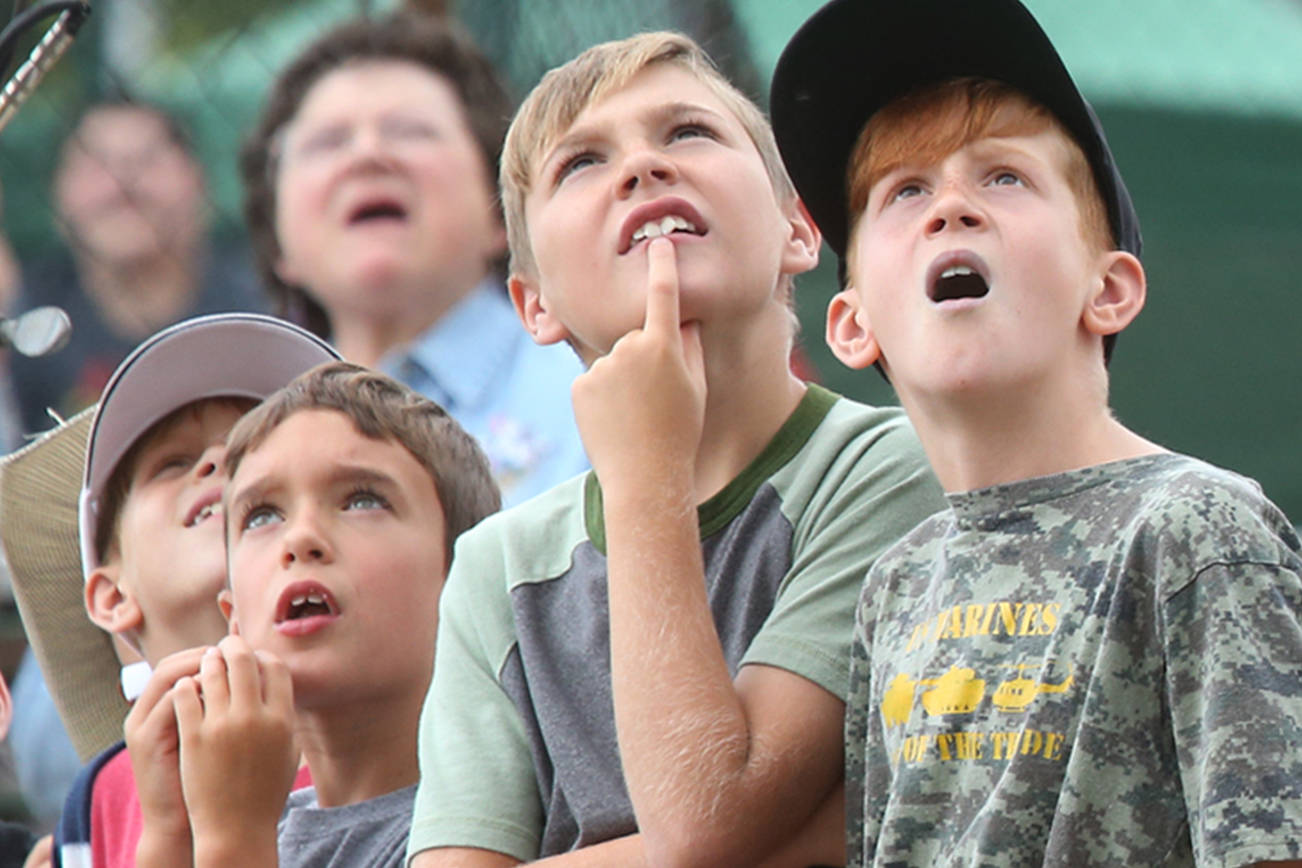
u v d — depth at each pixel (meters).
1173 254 19.81
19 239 19.77
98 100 19.55
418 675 10.20
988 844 7.16
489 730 9.20
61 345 12.04
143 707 9.89
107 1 19.91
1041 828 7.14
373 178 16.02
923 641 7.82
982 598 7.64
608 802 8.73
